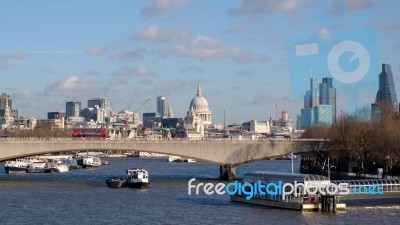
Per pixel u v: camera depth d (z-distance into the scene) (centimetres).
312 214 15650
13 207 16800
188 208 16788
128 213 15825
